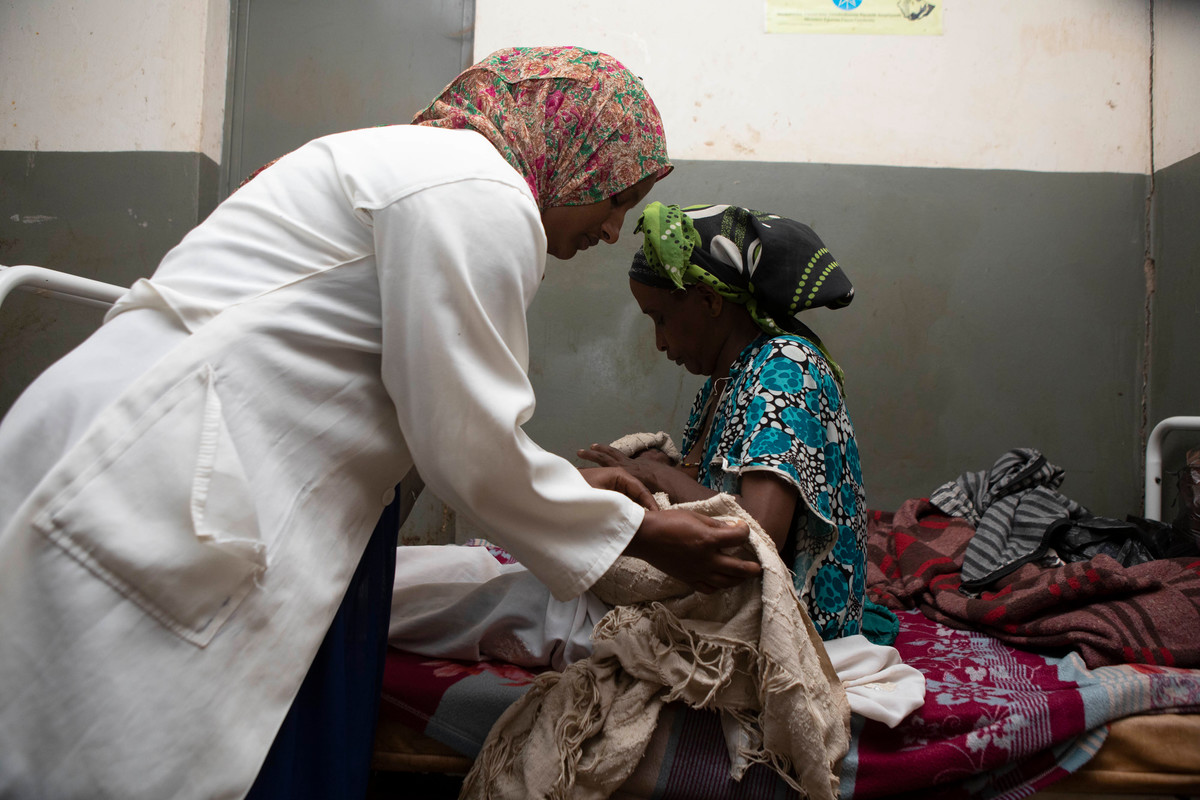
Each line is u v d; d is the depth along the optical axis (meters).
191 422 0.69
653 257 1.44
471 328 0.78
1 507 0.69
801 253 1.39
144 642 0.66
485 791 1.05
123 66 2.49
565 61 1.04
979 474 2.19
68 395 0.72
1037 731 1.10
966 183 2.45
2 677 0.63
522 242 0.82
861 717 1.09
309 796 0.85
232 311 0.75
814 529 1.19
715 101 2.48
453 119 0.96
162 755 0.65
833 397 1.28
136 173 2.48
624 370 2.48
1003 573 1.75
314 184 0.83
